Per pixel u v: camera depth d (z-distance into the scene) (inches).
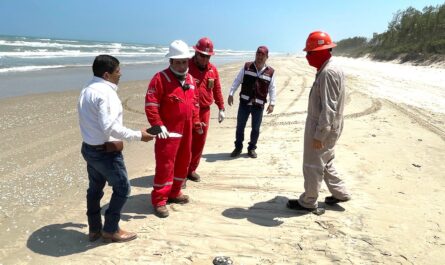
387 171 235.8
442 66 1131.3
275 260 143.5
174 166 187.0
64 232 163.2
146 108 173.2
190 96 180.7
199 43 211.8
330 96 160.1
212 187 215.6
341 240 156.9
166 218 177.3
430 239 156.9
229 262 139.6
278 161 258.8
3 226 167.0
